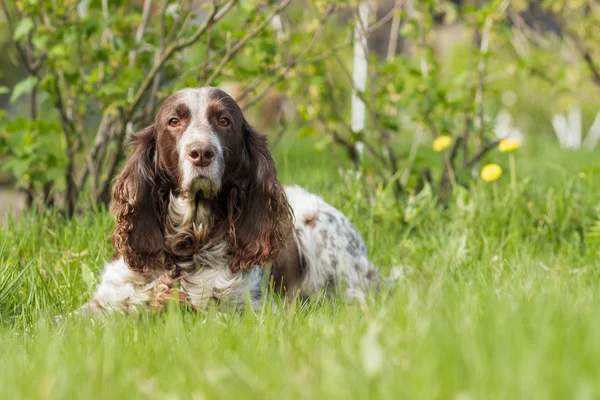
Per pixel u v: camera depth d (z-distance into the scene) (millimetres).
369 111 10383
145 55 10008
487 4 10852
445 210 9656
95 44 10930
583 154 18344
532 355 3414
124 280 6438
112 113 9445
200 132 6070
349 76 10219
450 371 3348
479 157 10453
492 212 8891
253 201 6566
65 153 10008
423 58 10953
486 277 6395
